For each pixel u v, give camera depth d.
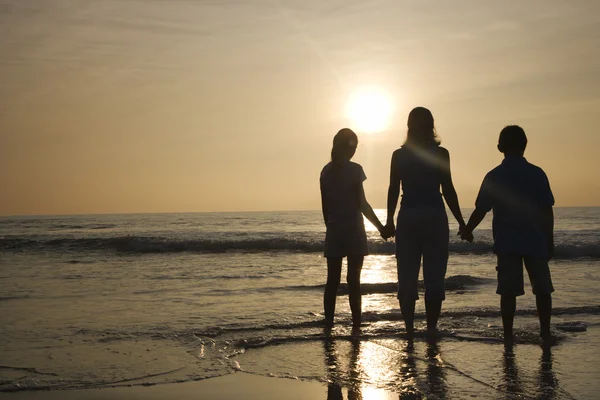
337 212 5.66
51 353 4.52
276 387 3.62
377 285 8.40
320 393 3.49
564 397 3.28
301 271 11.38
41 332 5.33
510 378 3.69
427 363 4.11
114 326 5.60
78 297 7.68
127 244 18.45
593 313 6.17
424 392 3.43
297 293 8.07
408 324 5.13
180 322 5.80
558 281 9.32
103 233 36.38
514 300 4.92
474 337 4.96
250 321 5.84
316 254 16.53
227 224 58.78
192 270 11.63
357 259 5.61
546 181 4.89
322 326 5.60
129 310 6.60
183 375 3.90
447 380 3.67
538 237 4.85
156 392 3.53
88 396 3.45
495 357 4.26
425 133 5.23
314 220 73.19
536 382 3.60
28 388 3.61
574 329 5.26
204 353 4.50
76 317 6.13
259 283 9.28
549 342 4.77
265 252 17.25
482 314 6.04
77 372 3.97
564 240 20.39
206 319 5.98
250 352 4.54
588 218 69.25
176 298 7.57
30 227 49.78
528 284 8.66
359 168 5.70
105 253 16.92
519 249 4.82
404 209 5.22
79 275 10.61
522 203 4.86
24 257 15.48
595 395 3.32
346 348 4.64
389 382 3.67
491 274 10.66
